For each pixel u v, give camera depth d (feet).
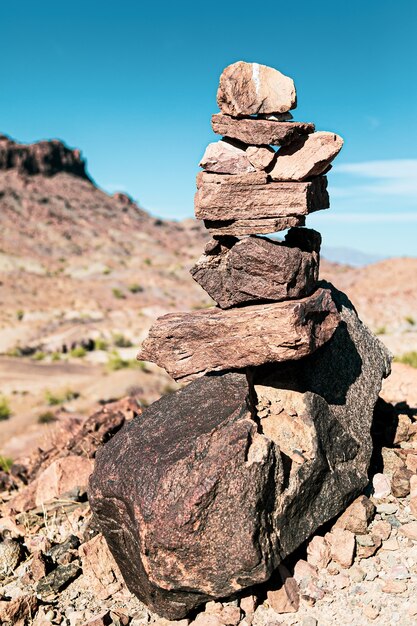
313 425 19.63
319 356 21.75
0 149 588.50
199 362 20.10
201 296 283.59
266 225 19.81
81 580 20.20
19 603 18.72
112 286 289.94
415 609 16.79
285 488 17.99
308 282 20.45
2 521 24.68
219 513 16.57
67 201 565.94
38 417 76.59
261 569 16.60
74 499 26.08
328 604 17.49
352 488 19.93
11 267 351.67
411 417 26.91
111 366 115.14
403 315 150.00
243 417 18.42
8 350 148.97
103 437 31.53
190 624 17.54
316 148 19.60
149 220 619.67
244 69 19.57
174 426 18.76
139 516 16.85
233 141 20.21
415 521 19.84
